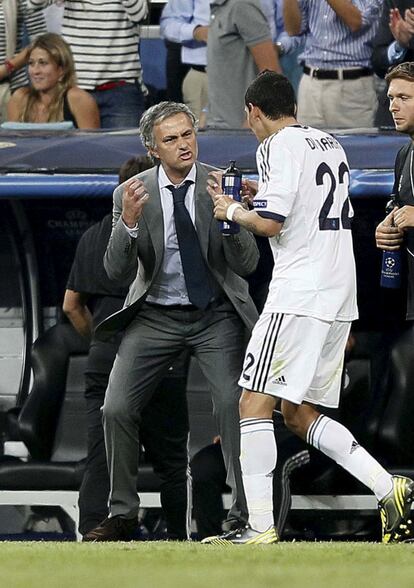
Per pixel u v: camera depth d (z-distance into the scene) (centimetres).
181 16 3728
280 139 2181
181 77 3781
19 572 1558
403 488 2159
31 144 2955
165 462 2673
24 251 3300
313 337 2172
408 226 2341
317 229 2184
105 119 3600
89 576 1508
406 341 2836
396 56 3269
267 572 1539
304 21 3469
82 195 2816
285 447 2689
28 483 2884
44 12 3725
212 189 2300
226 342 2470
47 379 3097
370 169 2762
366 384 2988
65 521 3086
